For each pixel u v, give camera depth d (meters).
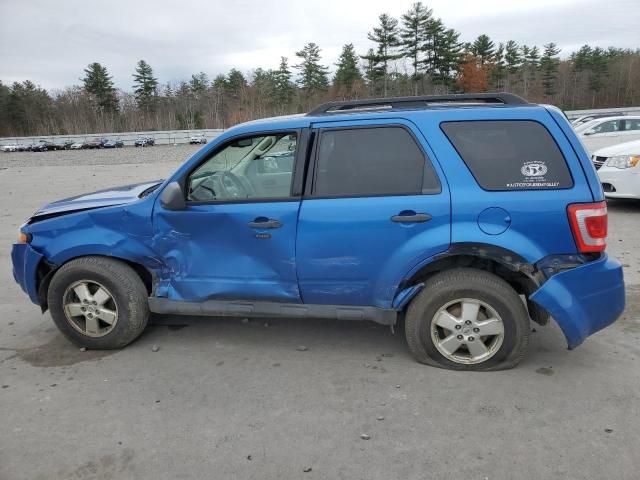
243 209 3.80
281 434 3.05
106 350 4.25
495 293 3.54
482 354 3.67
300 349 4.16
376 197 3.61
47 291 4.32
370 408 3.29
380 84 77.50
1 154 51.16
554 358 3.88
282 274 3.83
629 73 83.31
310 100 84.00
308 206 3.69
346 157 3.70
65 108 99.31
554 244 3.44
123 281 4.09
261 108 84.75
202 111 93.69
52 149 59.66
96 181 16.31
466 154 3.53
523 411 3.20
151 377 3.77
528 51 84.75
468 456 2.81
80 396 3.53
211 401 3.42
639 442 2.88
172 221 3.94
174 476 2.73
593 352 3.95
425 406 3.29
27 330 4.70
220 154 3.96
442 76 74.94
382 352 4.07
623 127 18.06
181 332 4.55
